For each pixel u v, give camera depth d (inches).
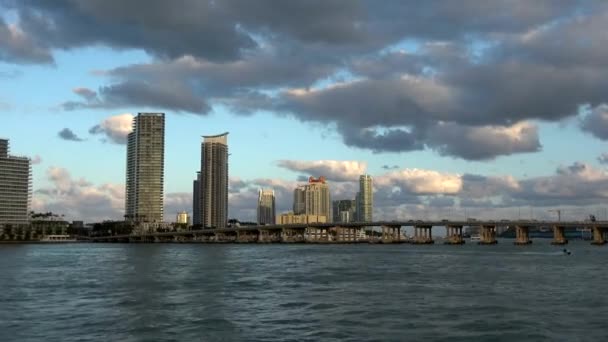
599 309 2856.8
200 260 7854.3
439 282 4284.0
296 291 3688.5
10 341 2146.9
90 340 2159.2
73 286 4040.4
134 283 4252.0
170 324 2468.0
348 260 7652.6
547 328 2359.7
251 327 2391.7
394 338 2175.2
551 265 6269.7
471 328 2362.2
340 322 2500.0
